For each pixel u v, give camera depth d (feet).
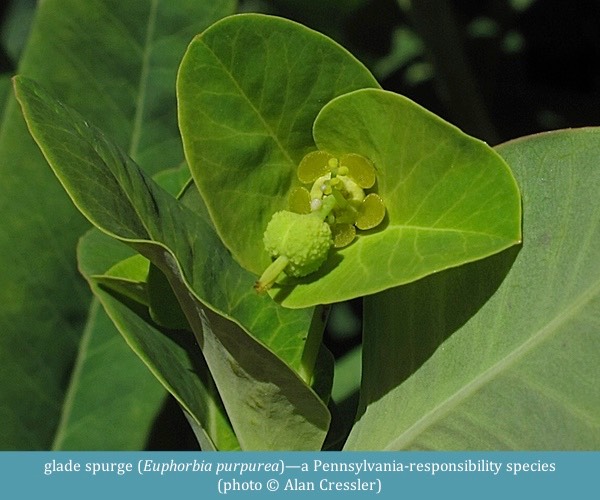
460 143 0.56
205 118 0.58
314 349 0.60
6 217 0.71
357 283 0.57
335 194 0.58
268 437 0.59
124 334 0.60
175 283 0.57
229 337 0.56
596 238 0.56
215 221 0.58
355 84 0.58
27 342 0.71
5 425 0.71
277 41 0.57
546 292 0.56
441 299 0.58
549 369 0.56
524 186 0.57
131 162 0.60
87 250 0.64
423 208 0.57
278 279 0.58
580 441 0.56
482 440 0.57
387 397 0.59
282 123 0.58
